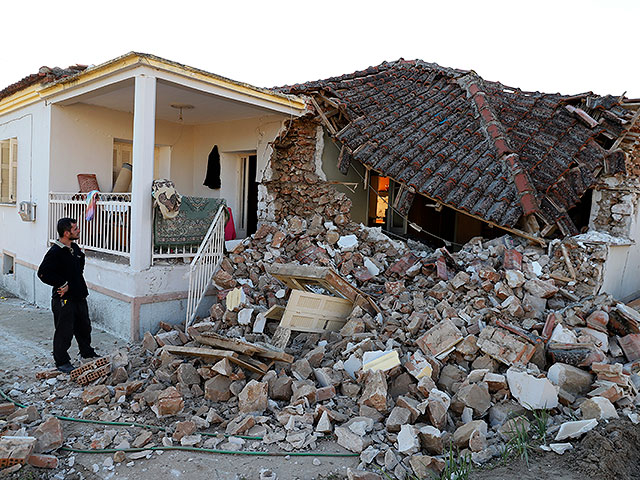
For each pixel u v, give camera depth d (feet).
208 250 24.43
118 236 24.66
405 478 12.05
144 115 21.88
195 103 27.89
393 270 24.57
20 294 34.32
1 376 18.54
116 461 12.78
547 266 22.59
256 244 26.63
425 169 25.77
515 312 18.92
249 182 34.24
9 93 32.45
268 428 14.24
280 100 26.78
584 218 28.30
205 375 16.74
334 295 21.99
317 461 12.76
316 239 27.04
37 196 31.17
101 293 25.04
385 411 14.73
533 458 12.76
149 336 20.61
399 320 19.63
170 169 34.40
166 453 13.21
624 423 14.02
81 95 26.40
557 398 15.06
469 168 25.76
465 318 18.84
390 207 32.86
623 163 25.43
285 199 30.55
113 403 16.01
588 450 12.63
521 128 28.25
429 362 16.34
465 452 12.93
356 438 13.34
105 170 31.60
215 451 13.20
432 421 14.07
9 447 12.24
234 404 15.67
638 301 23.75
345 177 31.35
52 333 24.75
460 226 34.71
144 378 17.79
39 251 31.30
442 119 29.60
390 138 28.30
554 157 25.90
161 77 22.21
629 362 18.15
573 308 19.83
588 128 27.50
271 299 22.95
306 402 15.10
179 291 24.14
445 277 22.29
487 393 15.10
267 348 17.66
